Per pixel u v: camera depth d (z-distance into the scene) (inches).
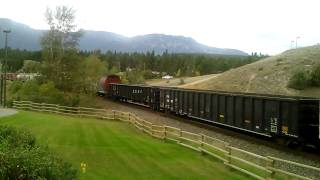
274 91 2898.6
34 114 1844.2
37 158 398.3
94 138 1111.0
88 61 3179.1
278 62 3516.2
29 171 375.9
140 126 1395.2
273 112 1053.2
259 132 1123.9
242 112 1212.5
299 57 3560.5
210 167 784.3
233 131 1353.3
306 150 997.2
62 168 446.0
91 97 2672.2
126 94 2669.8
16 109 2185.0
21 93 2549.2
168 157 871.7
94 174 688.4
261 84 3120.1
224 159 816.3
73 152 884.6
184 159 855.1
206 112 1472.7
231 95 1282.0
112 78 3230.8
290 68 3250.5
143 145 1018.7
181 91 1724.9
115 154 883.4
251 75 3415.4
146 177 690.8
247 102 1186.6
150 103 2182.6
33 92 2524.6
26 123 1441.9
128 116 1658.5
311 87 2844.5
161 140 1143.6
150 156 876.6
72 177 460.4
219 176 714.8
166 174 718.5
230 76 3690.9
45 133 1175.0
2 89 2559.1
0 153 374.0
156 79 6432.1
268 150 997.8
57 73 2659.9
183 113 1702.8
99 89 3378.4
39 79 2662.4
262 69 3454.7
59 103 2320.4
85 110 2046.0
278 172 693.9
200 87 3676.2
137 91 2433.6
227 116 1310.3
